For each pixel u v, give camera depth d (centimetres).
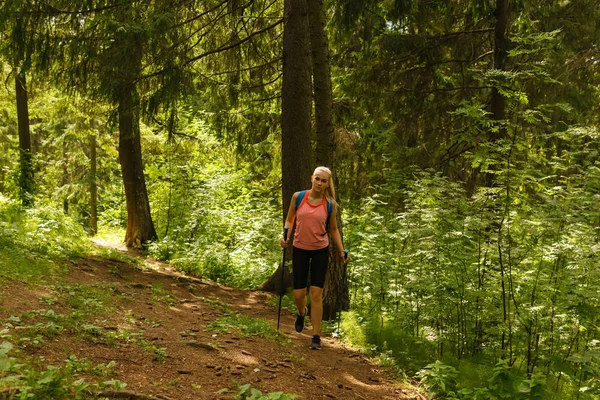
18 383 269
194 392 343
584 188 589
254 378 400
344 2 988
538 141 654
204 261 1066
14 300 448
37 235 768
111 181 2002
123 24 788
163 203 1433
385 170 1257
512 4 1030
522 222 552
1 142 1891
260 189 1599
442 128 1253
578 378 487
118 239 1390
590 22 1177
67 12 853
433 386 452
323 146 738
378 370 504
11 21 818
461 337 551
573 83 1220
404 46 1149
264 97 1088
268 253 1130
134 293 647
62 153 2272
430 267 593
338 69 1335
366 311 718
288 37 827
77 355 357
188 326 535
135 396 301
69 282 598
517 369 477
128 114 899
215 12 1002
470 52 1189
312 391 404
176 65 872
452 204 609
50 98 1356
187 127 1445
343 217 1053
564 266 524
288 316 722
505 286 554
